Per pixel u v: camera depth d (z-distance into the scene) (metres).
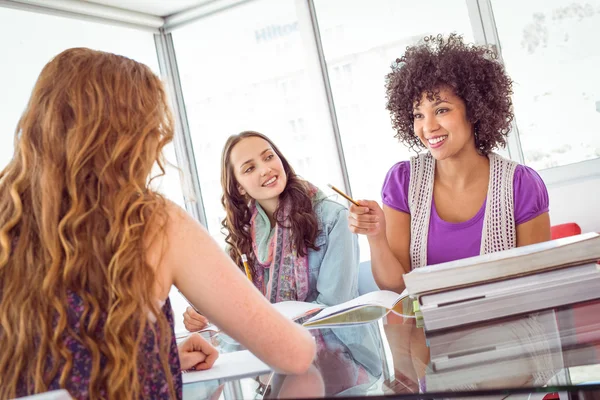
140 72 1.01
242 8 4.23
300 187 2.29
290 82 4.17
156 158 1.00
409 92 1.67
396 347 1.05
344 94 4.05
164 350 0.95
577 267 1.09
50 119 0.93
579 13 3.42
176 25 4.39
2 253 0.92
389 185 1.83
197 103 4.46
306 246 2.22
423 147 1.83
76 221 0.90
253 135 2.34
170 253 0.97
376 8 3.90
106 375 0.88
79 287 0.89
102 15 3.94
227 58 4.33
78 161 0.91
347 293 2.18
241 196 2.37
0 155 3.33
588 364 0.80
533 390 0.76
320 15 4.05
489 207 1.65
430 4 3.75
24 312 0.89
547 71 3.52
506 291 1.09
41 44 3.61
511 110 1.72
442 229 1.70
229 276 0.98
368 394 0.81
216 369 1.17
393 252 1.78
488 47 1.70
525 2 3.52
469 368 0.87
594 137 3.46
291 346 0.98
